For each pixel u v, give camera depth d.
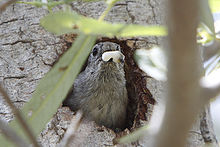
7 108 7.00
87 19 3.45
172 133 2.57
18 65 7.58
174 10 2.44
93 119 8.90
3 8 3.53
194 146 7.33
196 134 7.42
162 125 2.62
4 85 7.41
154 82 7.91
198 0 2.52
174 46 2.48
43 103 4.58
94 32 3.49
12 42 7.74
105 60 8.11
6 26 7.87
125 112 9.17
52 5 4.96
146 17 8.16
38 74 7.54
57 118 7.19
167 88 2.60
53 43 7.79
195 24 2.46
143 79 8.02
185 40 2.46
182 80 2.51
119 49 8.41
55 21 3.47
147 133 4.69
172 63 2.52
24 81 7.46
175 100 2.53
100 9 8.03
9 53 7.66
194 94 2.52
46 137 7.03
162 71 5.02
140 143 7.02
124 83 8.93
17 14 7.94
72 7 7.98
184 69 2.50
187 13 2.42
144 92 7.89
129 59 8.48
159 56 5.13
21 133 3.98
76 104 9.00
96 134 7.19
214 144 7.53
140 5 8.22
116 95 8.90
